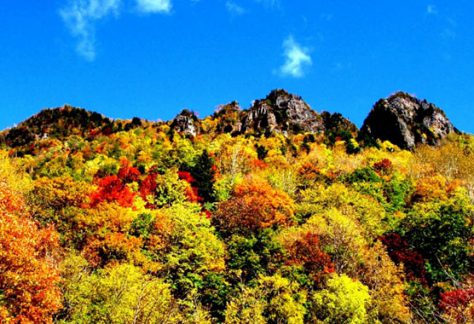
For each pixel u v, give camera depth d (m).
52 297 25.91
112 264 38.84
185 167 72.81
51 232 33.66
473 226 47.28
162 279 35.97
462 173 81.38
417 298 37.56
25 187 51.91
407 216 53.44
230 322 32.31
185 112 157.00
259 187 62.66
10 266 25.00
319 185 68.62
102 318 27.78
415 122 150.12
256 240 42.62
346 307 32.88
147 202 58.44
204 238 42.59
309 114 170.12
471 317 21.27
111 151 101.75
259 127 156.88
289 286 35.38
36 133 166.62
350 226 45.88
